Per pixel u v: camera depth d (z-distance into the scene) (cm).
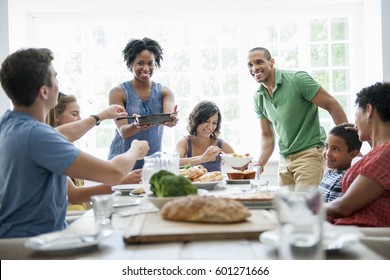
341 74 371
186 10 373
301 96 294
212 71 378
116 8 370
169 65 380
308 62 371
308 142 296
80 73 384
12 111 140
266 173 362
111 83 383
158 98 293
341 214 153
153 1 359
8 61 137
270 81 301
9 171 132
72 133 188
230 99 379
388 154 149
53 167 129
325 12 367
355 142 195
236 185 210
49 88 141
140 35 378
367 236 125
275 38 373
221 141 296
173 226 103
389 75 340
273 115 308
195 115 286
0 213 135
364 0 359
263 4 363
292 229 70
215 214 104
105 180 138
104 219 122
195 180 200
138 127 259
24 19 376
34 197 133
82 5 364
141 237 96
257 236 97
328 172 206
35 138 129
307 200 71
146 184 160
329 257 86
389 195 150
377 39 346
